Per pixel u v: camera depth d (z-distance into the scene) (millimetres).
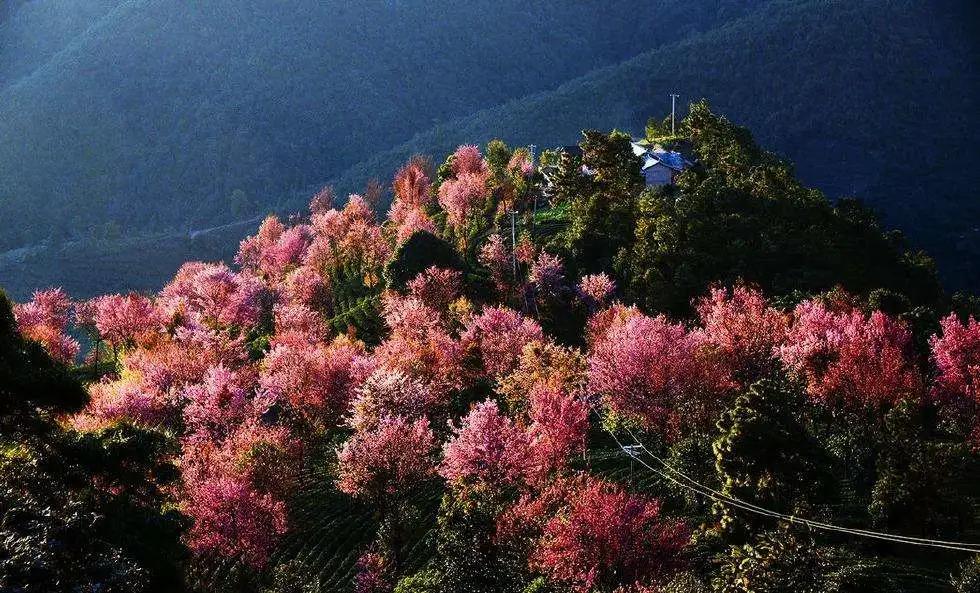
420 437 65188
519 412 75625
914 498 49688
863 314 80875
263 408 79875
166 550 39469
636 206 126250
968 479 57938
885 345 66125
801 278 101000
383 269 129625
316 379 83438
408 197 181875
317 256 156875
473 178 160250
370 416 72562
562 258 121625
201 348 102625
